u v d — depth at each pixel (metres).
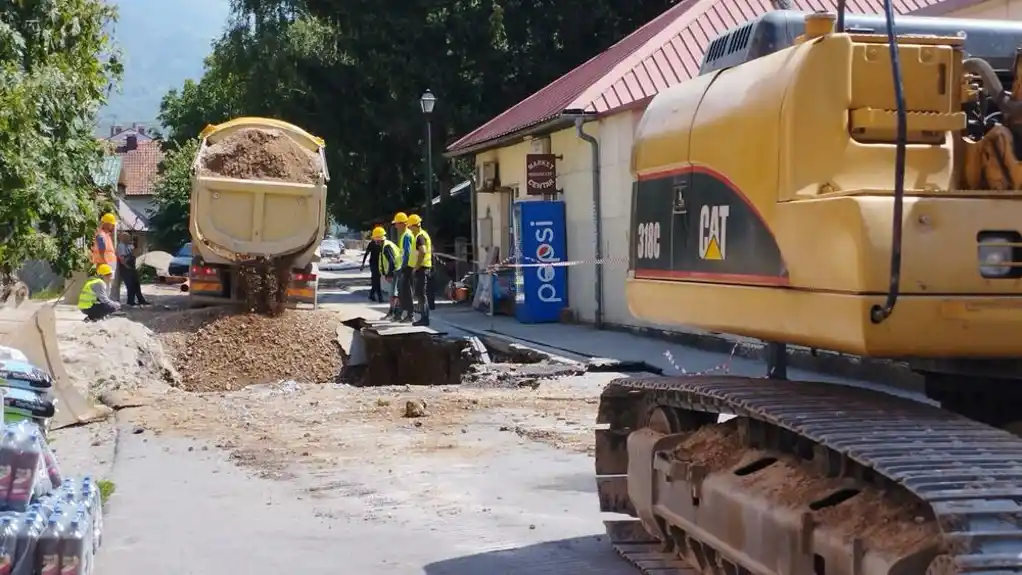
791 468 5.23
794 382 5.76
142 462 9.89
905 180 4.75
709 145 5.67
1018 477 3.89
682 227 6.00
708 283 5.68
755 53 5.76
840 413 4.80
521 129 23.22
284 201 19.98
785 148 4.94
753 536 5.20
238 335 19.12
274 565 6.92
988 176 4.71
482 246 29.14
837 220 4.46
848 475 4.80
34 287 26.72
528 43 35.19
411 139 35.97
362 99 36.06
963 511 3.66
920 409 4.84
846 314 4.41
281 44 37.91
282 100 37.19
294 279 20.77
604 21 35.00
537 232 22.36
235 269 20.58
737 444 5.82
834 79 4.82
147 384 14.88
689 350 16.62
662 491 6.32
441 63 34.66
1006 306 4.28
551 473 9.25
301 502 8.45
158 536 7.55
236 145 20.16
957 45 4.89
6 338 11.20
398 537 7.48
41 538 5.60
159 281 43.19
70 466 9.73
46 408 7.61
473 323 22.89
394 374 20.41
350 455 10.08
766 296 5.08
